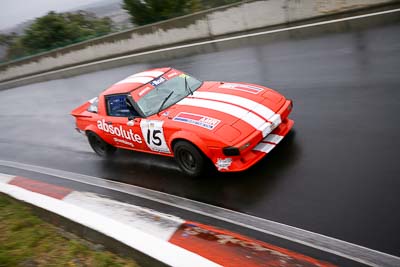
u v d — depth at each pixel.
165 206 4.59
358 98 5.81
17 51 21.19
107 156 6.58
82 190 5.64
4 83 18.58
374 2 9.42
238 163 4.50
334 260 3.08
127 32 14.16
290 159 4.77
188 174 5.01
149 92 5.54
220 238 3.39
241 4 11.28
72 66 16.44
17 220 4.48
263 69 8.37
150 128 5.15
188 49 12.02
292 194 4.11
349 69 6.93
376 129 4.85
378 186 3.81
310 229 3.53
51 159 7.23
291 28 10.36
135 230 3.48
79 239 3.87
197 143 4.52
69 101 11.10
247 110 4.78
